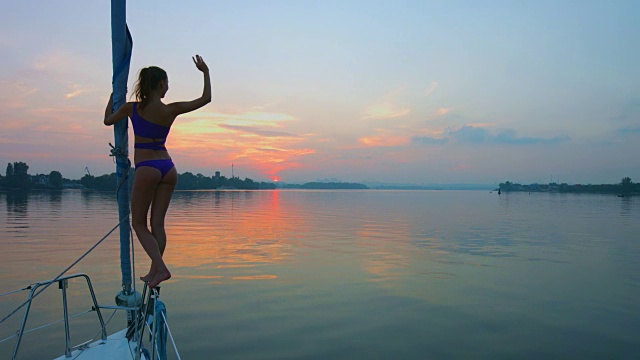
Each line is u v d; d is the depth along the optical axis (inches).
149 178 146.2
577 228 1707.7
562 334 451.8
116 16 173.0
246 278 715.4
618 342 429.1
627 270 808.3
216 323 477.4
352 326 471.2
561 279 723.4
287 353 394.6
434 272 776.3
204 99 151.3
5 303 544.1
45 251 986.1
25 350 392.8
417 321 490.9
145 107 146.9
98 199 4495.6
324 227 1720.0
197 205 3772.1
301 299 580.7
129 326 191.9
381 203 4606.3
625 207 3754.9
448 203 4653.1
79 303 546.0
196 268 803.4
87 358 177.5
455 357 390.3
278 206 3727.9
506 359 386.6
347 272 772.6
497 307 551.5
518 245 1170.0
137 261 850.1
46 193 6958.7
